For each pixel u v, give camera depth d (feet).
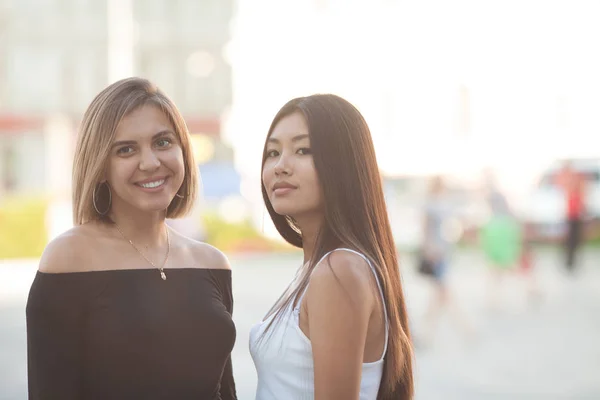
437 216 27.99
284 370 7.25
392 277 7.52
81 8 105.40
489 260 35.37
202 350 8.11
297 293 7.38
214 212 63.36
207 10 112.88
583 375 21.61
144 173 7.80
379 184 7.55
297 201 7.39
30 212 57.00
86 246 7.75
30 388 7.45
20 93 103.81
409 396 7.69
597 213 62.34
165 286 8.07
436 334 28.50
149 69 112.16
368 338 7.14
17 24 103.81
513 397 19.29
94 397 7.56
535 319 31.60
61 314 7.44
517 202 60.80
